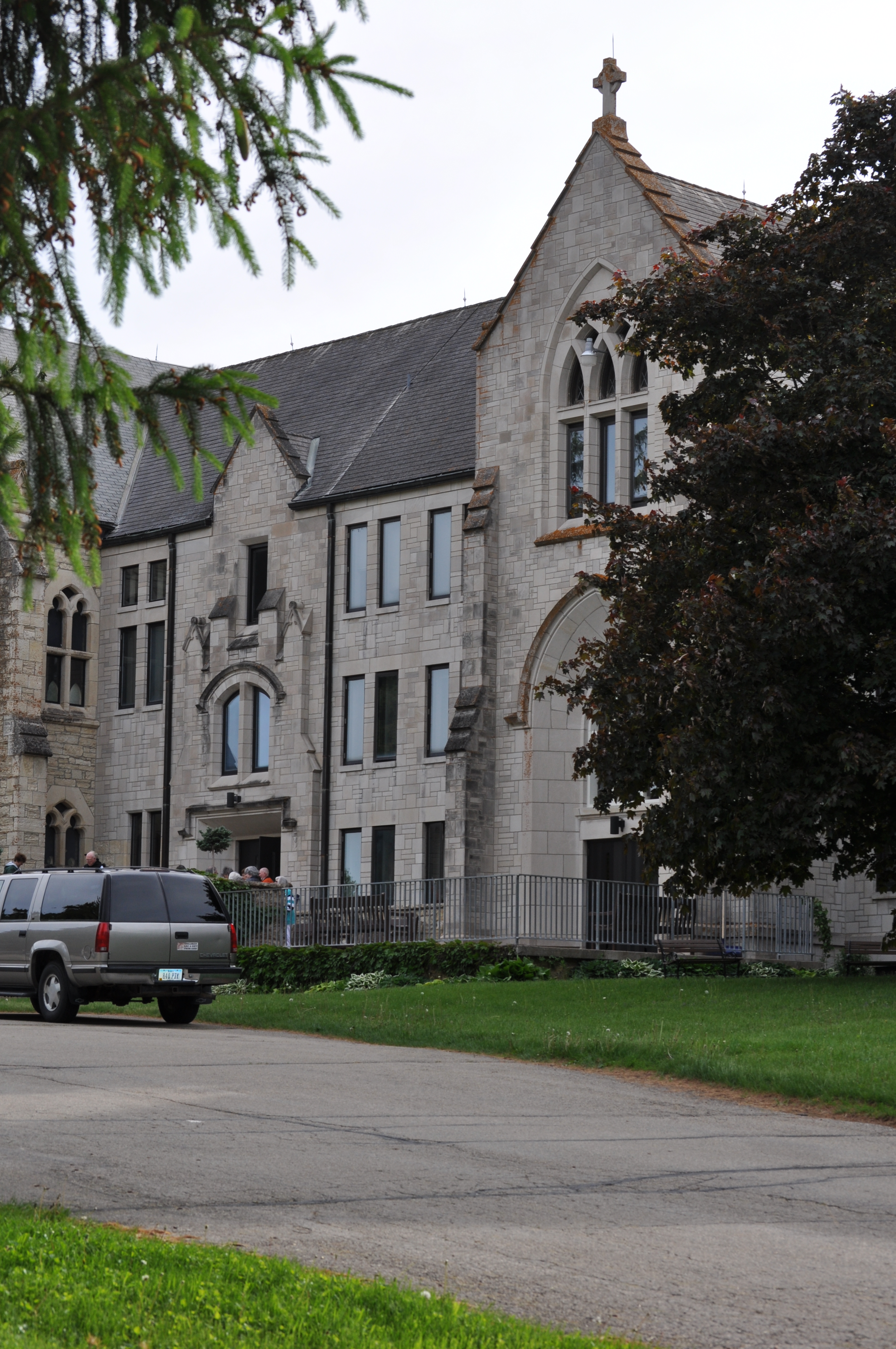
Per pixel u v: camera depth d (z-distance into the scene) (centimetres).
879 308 2386
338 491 4325
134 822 4753
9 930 2445
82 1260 848
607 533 2670
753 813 2280
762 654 2203
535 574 3778
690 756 2278
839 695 2342
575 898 3281
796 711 2192
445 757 4003
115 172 746
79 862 4794
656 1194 1134
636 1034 2084
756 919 3403
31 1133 1294
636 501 3653
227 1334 729
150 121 746
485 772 3778
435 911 3406
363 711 4216
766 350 2595
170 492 4872
